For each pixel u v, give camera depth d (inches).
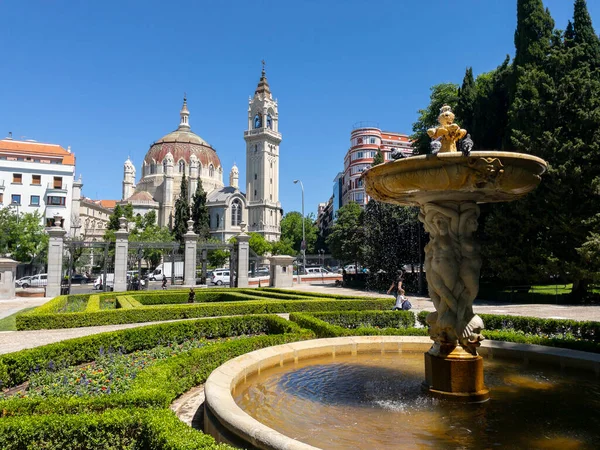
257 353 299.4
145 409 182.9
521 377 275.3
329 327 404.8
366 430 190.7
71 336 512.7
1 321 674.2
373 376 280.5
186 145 4291.3
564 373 284.8
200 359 305.9
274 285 1360.7
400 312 534.6
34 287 1400.1
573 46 1033.5
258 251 3075.8
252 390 251.6
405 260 1296.8
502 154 208.4
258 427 162.1
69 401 195.2
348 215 1807.3
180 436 150.1
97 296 861.8
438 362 238.4
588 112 857.5
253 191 4532.5
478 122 1188.5
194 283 1282.0
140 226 2696.9
